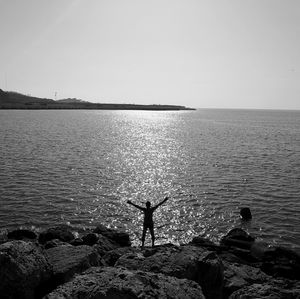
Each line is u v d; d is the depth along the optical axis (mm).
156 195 36219
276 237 26172
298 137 101188
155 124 163250
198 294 9609
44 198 33875
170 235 26359
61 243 18625
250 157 60750
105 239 21516
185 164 53625
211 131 121812
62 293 8586
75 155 59812
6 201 32500
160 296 8883
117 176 44469
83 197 34781
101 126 138750
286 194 36812
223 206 32844
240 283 13578
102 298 8500
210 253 13484
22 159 53531
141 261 13117
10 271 10266
